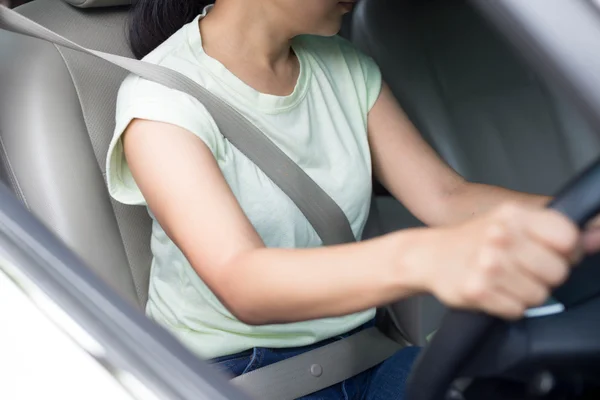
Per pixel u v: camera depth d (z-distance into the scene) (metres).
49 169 1.39
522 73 1.73
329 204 1.29
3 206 0.94
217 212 1.08
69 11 1.53
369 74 1.47
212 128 1.22
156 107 1.17
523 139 1.73
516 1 0.76
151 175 1.14
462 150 1.76
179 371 0.77
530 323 0.83
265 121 1.28
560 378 0.83
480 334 0.78
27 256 0.88
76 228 1.38
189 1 1.41
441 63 1.80
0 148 1.40
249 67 1.29
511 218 0.68
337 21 1.27
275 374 1.26
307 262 0.89
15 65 1.45
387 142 1.46
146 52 1.45
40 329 0.83
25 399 0.80
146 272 1.46
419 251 0.75
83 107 1.46
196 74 1.26
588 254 0.74
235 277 0.98
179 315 1.32
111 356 0.79
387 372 1.35
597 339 0.82
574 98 0.75
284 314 0.92
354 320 1.35
